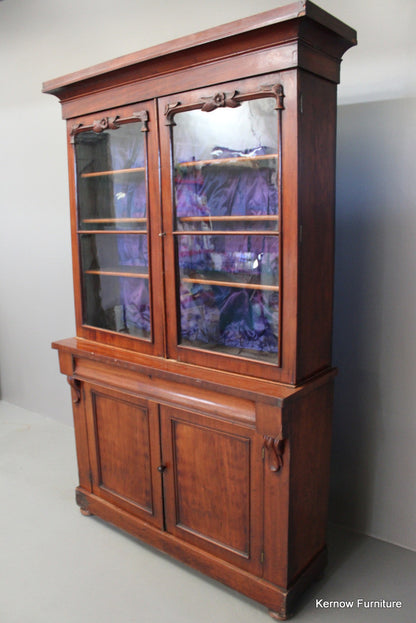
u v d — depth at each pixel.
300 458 1.59
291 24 1.30
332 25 1.38
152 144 1.71
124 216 1.90
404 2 1.70
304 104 1.39
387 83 1.78
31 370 3.35
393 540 2.03
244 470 1.62
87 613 1.67
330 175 1.56
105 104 1.84
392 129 1.79
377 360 1.96
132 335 1.95
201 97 1.55
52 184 2.91
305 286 1.49
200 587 1.80
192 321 1.74
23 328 3.32
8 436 3.04
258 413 1.49
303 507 1.65
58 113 2.79
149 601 1.73
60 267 2.98
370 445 2.03
